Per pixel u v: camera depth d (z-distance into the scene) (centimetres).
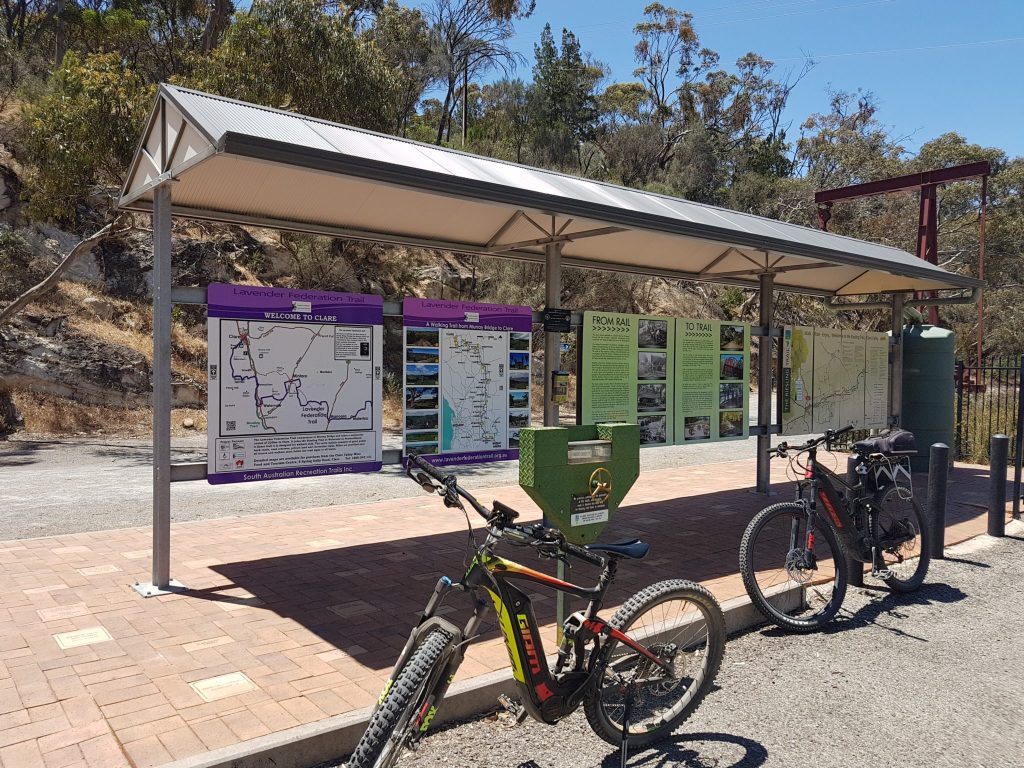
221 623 443
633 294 2734
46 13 3100
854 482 569
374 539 670
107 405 1684
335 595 502
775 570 577
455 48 3775
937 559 676
